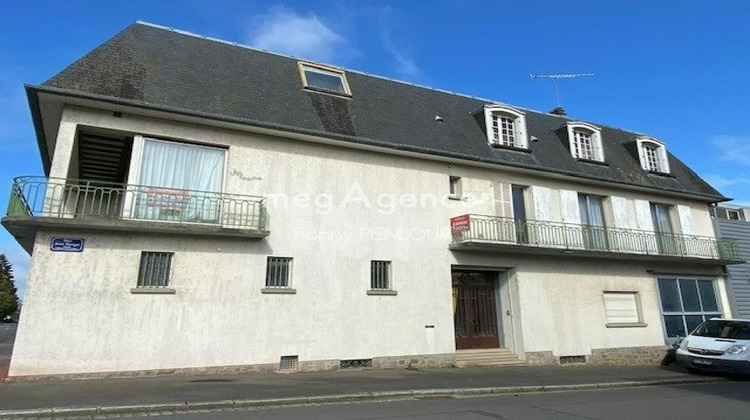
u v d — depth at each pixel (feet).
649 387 34.88
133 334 31.78
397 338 40.34
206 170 36.65
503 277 48.83
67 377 29.76
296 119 40.14
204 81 38.91
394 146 42.57
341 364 37.76
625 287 53.78
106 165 44.04
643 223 57.11
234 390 26.86
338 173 41.22
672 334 55.26
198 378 31.32
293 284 37.35
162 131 35.55
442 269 43.80
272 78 43.32
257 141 38.60
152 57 38.22
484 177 48.39
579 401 27.73
